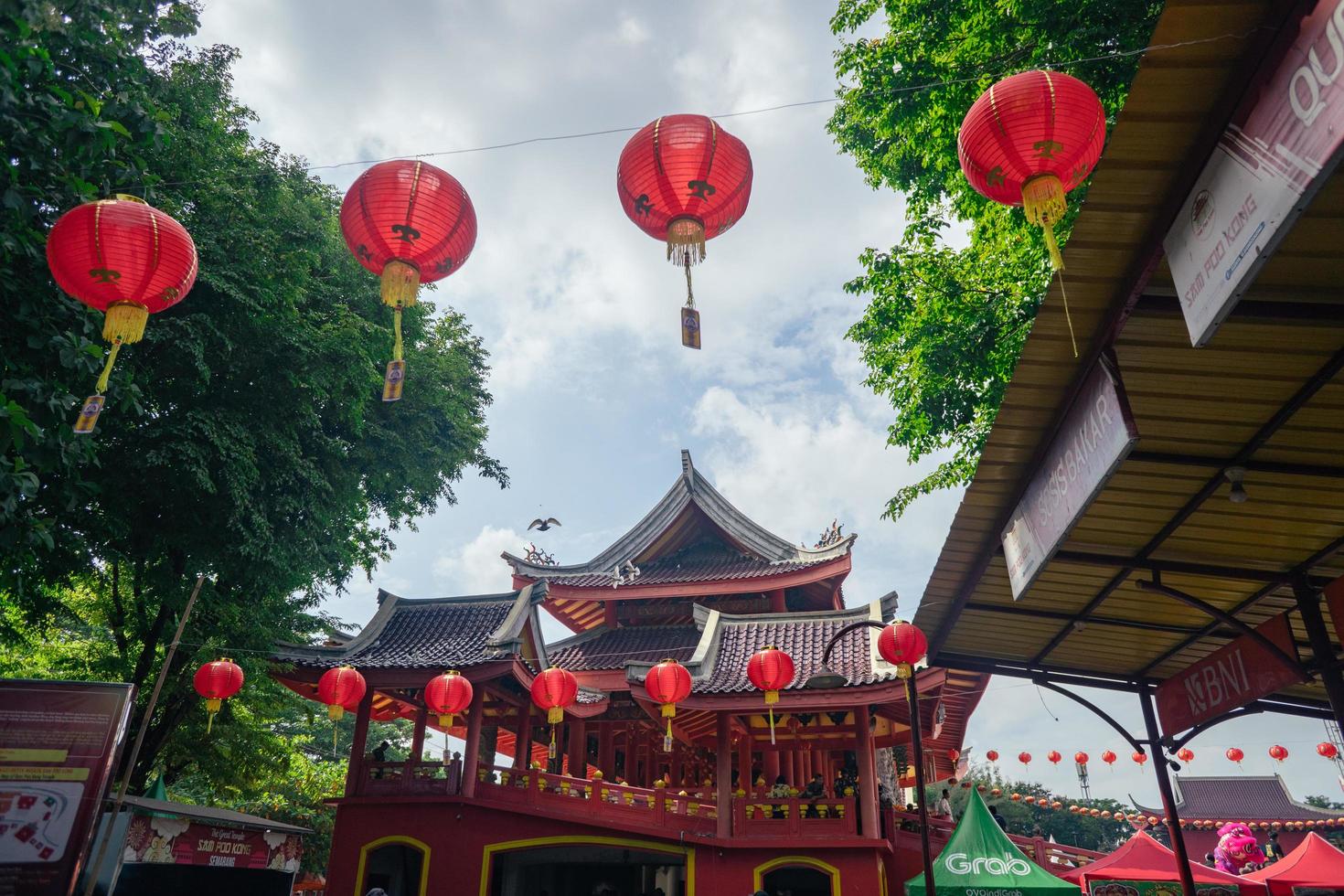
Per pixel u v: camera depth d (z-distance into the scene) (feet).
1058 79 15.67
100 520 41.47
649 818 54.80
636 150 18.76
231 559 45.91
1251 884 42.45
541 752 92.73
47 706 18.83
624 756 83.10
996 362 44.09
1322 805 191.83
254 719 60.44
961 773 116.47
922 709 58.03
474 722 58.13
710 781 84.17
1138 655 34.37
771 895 54.44
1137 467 21.70
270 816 83.76
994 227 45.16
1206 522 23.70
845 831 51.62
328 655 60.23
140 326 18.66
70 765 18.44
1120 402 17.24
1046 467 22.52
